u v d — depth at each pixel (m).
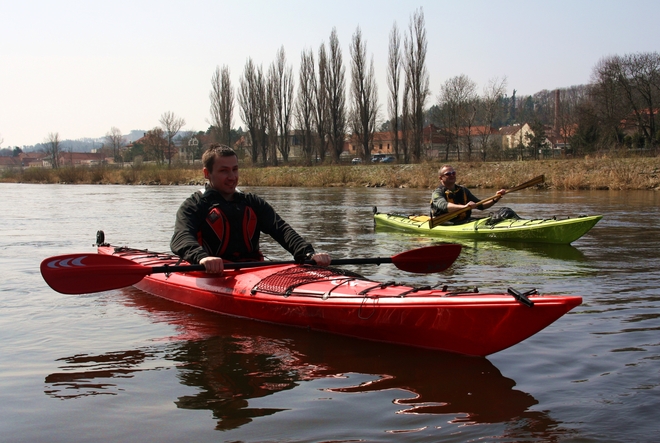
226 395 3.27
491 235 9.87
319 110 53.34
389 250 8.58
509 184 26.83
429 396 3.22
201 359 3.88
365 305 4.07
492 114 48.59
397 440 2.70
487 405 3.09
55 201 21.19
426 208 16.73
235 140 74.50
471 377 3.50
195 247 4.54
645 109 48.41
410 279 6.39
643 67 44.97
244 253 5.09
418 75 47.00
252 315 4.78
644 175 25.34
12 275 6.84
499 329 3.55
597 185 25.00
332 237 10.23
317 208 16.78
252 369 3.68
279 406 3.10
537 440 2.68
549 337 4.23
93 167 49.09
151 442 2.71
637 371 3.55
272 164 57.41
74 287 4.36
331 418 2.94
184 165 53.28
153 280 5.81
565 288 5.85
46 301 5.54
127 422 2.93
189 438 2.75
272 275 4.81
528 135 54.41
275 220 5.13
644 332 4.31
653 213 13.88
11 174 53.66
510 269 7.01
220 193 4.98
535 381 3.42
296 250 4.98
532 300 3.38
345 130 56.50
